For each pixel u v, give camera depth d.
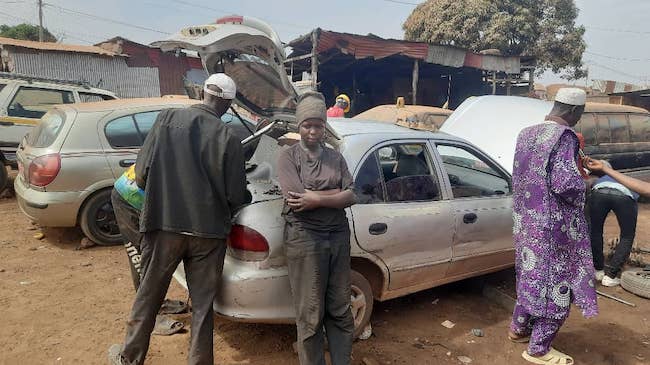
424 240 3.60
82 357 3.21
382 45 13.38
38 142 5.33
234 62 3.21
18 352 3.23
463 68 17.73
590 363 3.46
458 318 4.06
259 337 3.54
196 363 2.79
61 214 5.11
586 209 5.31
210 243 2.75
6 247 5.33
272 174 3.47
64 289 4.28
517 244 3.29
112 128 5.39
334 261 2.77
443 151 4.04
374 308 4.17
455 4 24.16
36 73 16.75
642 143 8.95
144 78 19.23
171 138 2.70
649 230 7.26
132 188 3.10
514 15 24.30
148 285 2.80
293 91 3.04
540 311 3.17
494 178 4.30
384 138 3.59
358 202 3.29
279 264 2.92
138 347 2.86
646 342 3.78
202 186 2.69
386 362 3.30
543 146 3.11
